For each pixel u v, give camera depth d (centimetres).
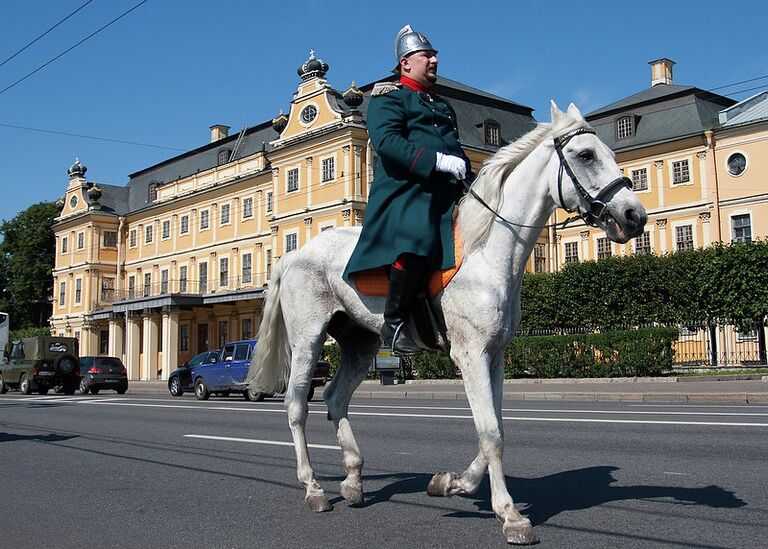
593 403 1748
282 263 642
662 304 3086
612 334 2586
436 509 566
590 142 486
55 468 841
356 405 1811
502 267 493
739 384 2139
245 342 2505
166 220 6309
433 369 3033
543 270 5184
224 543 493
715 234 4397
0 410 1898
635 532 476
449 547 458
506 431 1051
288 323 620
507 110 5297
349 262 556
